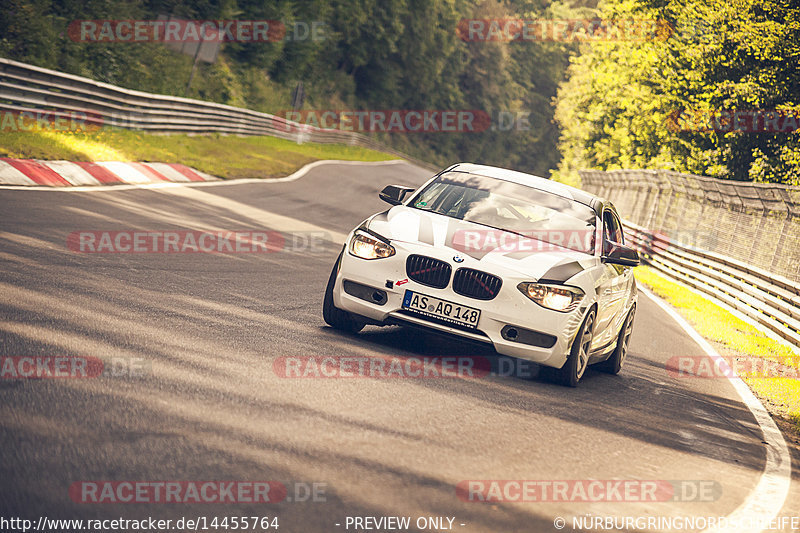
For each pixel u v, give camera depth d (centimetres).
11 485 888
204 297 2208
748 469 1574
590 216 2242
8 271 2027
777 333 3944
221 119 9238
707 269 5391
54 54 7644
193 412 1229
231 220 4109
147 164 5291
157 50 10119
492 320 1880
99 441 1052
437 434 1353
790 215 4719
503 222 2119
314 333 1986
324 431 1251
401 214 2102
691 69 10550
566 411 1717
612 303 2227
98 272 2262
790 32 9238
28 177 3791
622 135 13638
